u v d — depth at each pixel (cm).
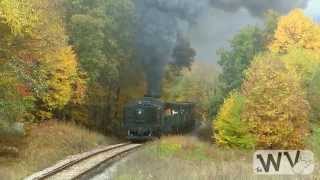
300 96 3444
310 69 3938
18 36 2853
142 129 5419
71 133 4288
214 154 3288
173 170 2089
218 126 3606
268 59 3631
